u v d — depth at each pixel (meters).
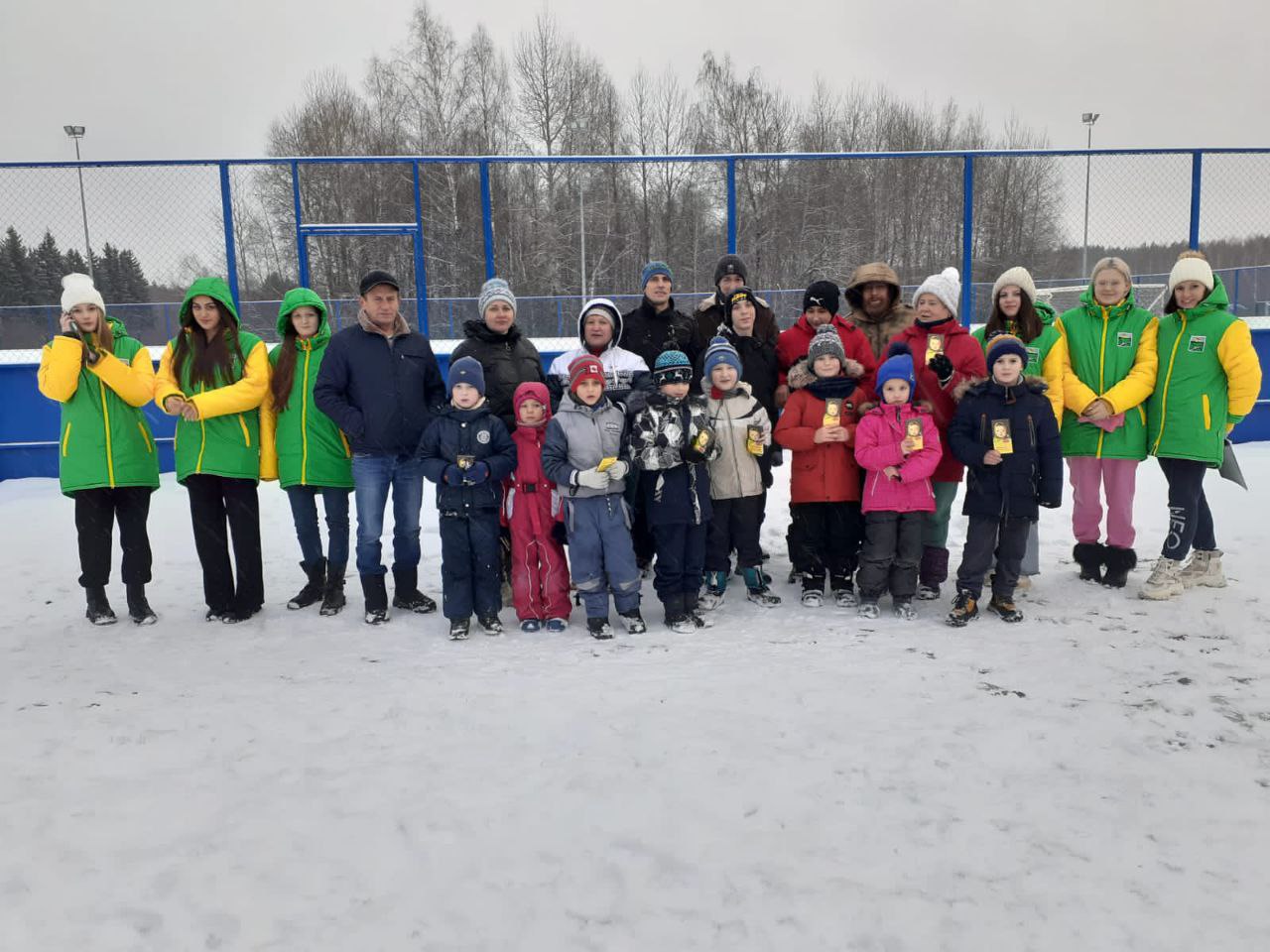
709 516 4.81
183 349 4.97
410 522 5.17
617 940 2.22
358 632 4.85
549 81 32.06
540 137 32.28
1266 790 2.88
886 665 4.09
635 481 4.95
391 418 4.91
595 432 4.71
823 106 30.72
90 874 2.55
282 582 5.95
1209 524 5.19
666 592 4.77
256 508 5.12
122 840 2.73
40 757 3.33
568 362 5.16
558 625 4.80
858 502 5.11
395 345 4.98
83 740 3.47
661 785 2.97
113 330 5.08
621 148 31.78
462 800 2.91
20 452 8.90
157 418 9.00
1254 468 8.30
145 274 10.59
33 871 2.56
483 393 4.79
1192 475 4.97
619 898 2.38
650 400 4.75
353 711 3.69
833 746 3.23
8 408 8.84
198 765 3.23
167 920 2.33
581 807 2.84
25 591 5.78
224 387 4.91
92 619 5.06
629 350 5.49
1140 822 2.70
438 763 3.19
